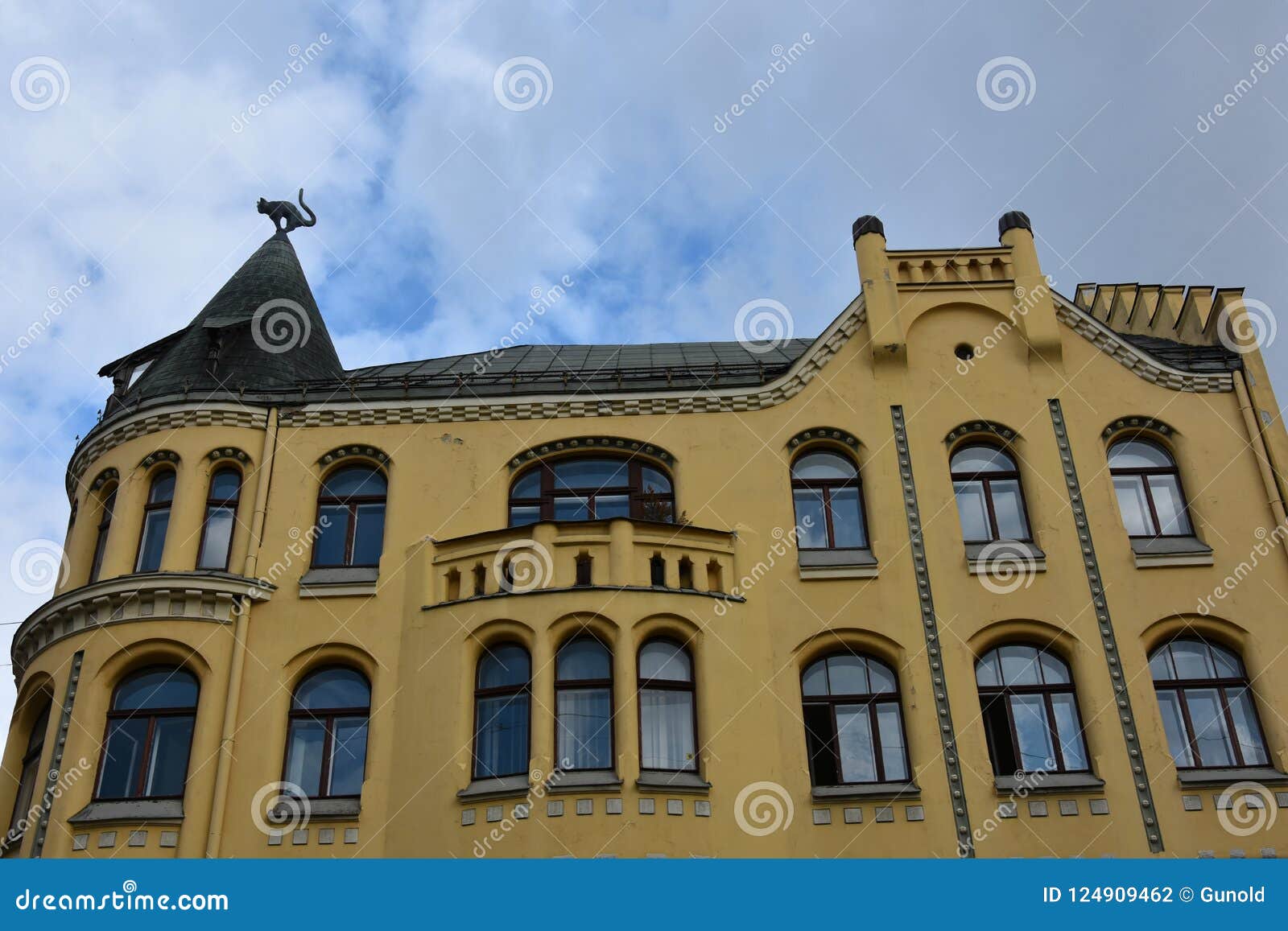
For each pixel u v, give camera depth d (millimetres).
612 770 18781
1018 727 20078
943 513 21750
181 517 21719
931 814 19094
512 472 22719
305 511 22156
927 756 19578
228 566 21641
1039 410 22734
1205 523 21766
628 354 27578
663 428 22922
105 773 19594
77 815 18922
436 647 20219
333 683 20719
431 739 19484
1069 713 20172
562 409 23125
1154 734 19734
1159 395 23000
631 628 19672
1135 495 22328
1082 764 19750
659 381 23531
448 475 22578
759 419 22922
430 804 18953
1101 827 18969
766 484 22250
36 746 20641
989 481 22422
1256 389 22984
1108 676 20203
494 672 19984
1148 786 19312
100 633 20281
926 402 22859
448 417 23141
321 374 25344
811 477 22609
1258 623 20734
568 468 22875
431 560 21234
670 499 22500
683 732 19484
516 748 19312
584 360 27000
